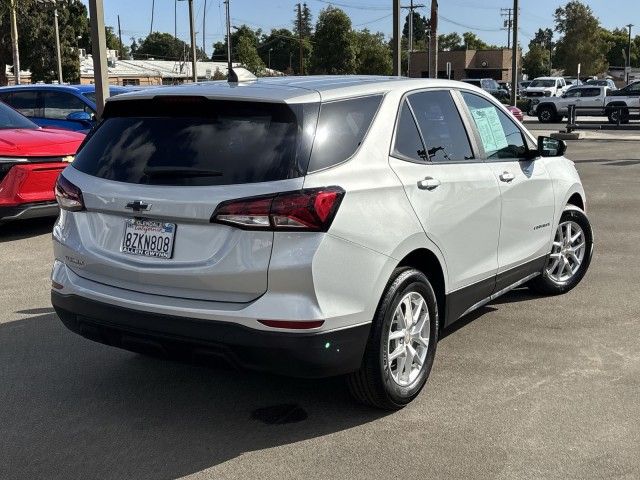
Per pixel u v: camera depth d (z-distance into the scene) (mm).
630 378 4512
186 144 3707
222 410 4160
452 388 4383
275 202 3406
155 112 3939
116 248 3836
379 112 4066
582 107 33312
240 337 3457
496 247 4984
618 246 8250
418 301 4133
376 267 3725
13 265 7547
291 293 3436
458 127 4773
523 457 3557
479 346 5098
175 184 3613
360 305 3648
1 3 33938
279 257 3414
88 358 4957
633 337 5254
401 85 4367
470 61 75438
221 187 3500
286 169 3484
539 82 47438
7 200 8289
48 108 12906
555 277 6309
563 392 4309
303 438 3799
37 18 51875
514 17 33500
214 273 3492
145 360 4926
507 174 5094
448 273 4418
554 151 5664
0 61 52250
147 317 3666
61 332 5465
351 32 69438
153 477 3432
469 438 3760
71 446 3738
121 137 3975
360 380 3852
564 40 91188
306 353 3453
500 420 3957
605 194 12055
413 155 4215
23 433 3879
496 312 5871
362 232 3641
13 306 6098
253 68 85750
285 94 3689
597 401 4180
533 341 5191
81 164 4086
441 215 4270
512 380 4496
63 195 4078
